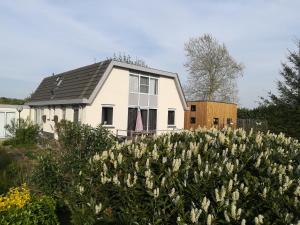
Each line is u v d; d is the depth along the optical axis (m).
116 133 21.08
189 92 45.50
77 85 22.50
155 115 24.56
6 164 11.47
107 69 20.42
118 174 4.11
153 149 4.72
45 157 8.40
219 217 3.29
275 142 5.90
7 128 24.14
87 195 4.05
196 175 3.71
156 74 24.25
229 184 3.48
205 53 44.88
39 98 28.62
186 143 5.23
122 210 3.74
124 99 22.05
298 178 4.01
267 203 3.44
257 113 32.69
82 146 8.77
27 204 6.04
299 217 3.26
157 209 3.56
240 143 5.30
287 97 19.16
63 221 6.55
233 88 44.66
